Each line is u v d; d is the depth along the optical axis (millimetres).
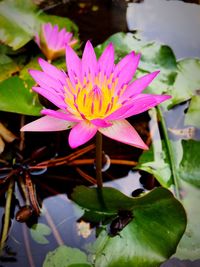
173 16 583
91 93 347
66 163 439
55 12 593
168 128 450
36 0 588
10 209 402
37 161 440
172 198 361
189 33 559
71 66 380
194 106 456
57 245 378
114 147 451
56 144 456
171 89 471
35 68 492
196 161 407
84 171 433
